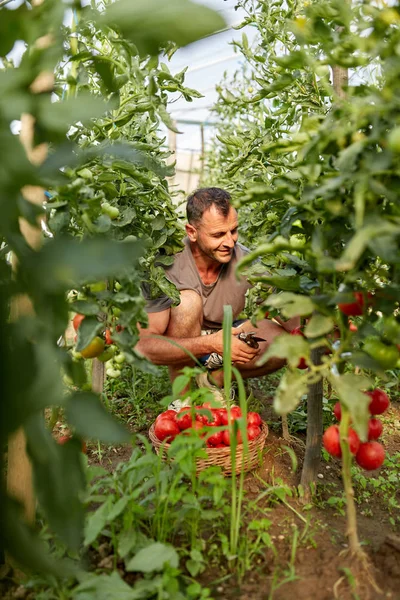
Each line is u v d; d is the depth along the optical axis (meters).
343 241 1.56
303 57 1.35
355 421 1.23
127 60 1.45
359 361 1.33
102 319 1.74
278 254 1.73
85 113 0.81
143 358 1.52
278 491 1.87
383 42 1.24
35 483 0.92
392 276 1.42
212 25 0.77
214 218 2.47
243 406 1.62
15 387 0.81
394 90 1.17
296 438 2.47
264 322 2.83
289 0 2.21
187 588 1.39
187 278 2.75
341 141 1.24
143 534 1.57
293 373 1.32
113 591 1.30
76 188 1.40
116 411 2.94
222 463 2.02
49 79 1.30
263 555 1.59
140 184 2.07
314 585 1.47
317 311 1.48
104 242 0.73
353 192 1.33
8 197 0.81
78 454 1.01
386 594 1.42
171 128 1.60
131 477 1.65
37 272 0.74
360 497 2.05
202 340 2.60
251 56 2.37
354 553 1.50
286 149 1.41
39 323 0.90
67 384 1.82
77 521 0.96
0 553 1.53
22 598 1.43
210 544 1.66
